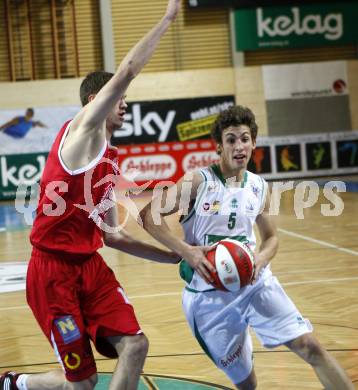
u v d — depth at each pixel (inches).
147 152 1293.1
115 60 1346.0
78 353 222.2
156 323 406.0
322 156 1349.7
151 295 485.1
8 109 1266.0
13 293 508.1
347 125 1355.8
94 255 233.3
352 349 333.1
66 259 225.0
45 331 227.0
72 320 222.8
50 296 223.6
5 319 431.8
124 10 1343.5
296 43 1369.3
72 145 216.5
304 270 548.7
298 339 230.2
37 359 342.3
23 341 378.6
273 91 1334.9
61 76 1339.8
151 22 1350.9
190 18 1357.0
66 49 1337.4
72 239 225.3
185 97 1310.3
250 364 247.6
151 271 582.6
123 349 221.8
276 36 1365.7
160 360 329.7
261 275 239.0
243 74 1331.2
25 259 654.5
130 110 1288.1
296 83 1339.8
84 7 1337.4
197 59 1364.4
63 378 233.1
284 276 528.1
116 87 203.9
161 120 1300.4
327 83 1348.4
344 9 1371.8
